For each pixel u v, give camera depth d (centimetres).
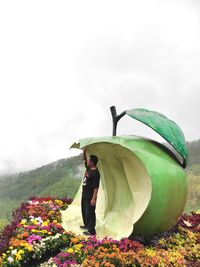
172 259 603
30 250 630
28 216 834
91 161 763
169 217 700
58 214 858
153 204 668
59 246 670
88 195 757
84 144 725
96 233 758
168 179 681
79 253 600
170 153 750
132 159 732
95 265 552
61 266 568
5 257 611
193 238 738
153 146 731
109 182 827
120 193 812
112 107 829
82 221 844
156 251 640
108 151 801
